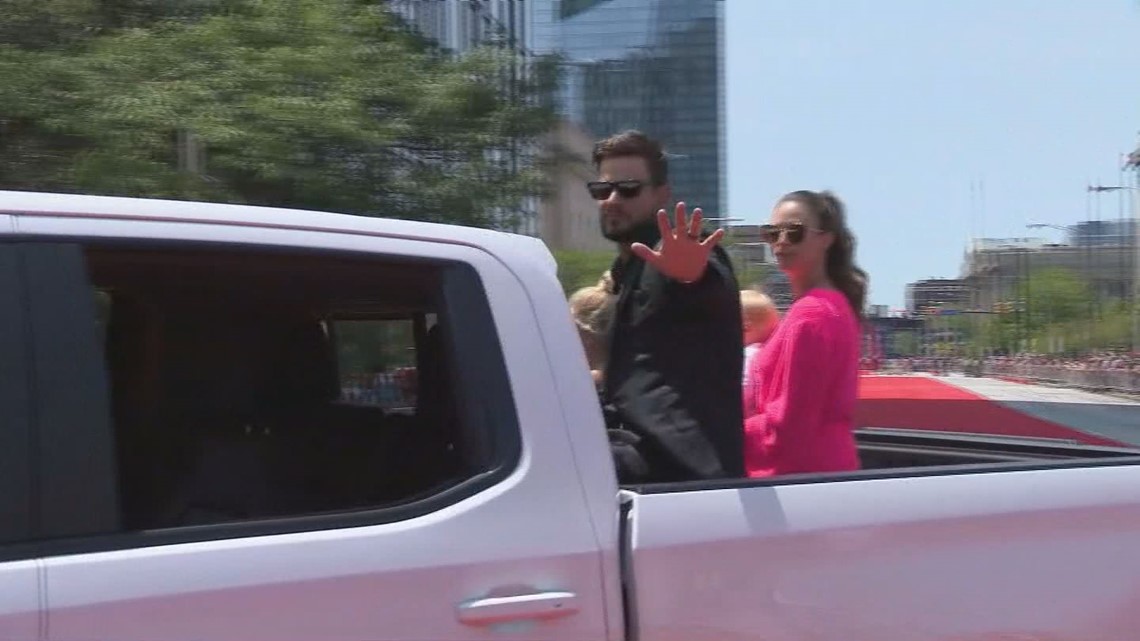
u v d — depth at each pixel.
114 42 7.91
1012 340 73.69
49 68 7.63
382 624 2.30
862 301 4.25
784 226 4.14
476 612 2.36
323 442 2.67
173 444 2.51
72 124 7.55
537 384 2.58
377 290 2.61
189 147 7.61
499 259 2.65
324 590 2.27
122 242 2.32
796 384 3.84
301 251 2.47
